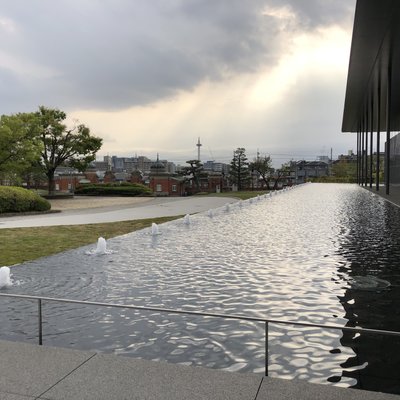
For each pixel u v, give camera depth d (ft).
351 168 322.96
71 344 15.92
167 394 10.68
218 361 14.33
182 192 238.68
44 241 44.14
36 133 131.34
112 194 182.91
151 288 23.85
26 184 257.34
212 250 35.73
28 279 26.37
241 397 10.52
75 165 165.27
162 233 47.06
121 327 17.52
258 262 30.35
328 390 10.84
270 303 20.67
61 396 10.61
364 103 124.57
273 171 290.56
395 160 144.36
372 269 27.48
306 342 15.70
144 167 555.69
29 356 13.07
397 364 13.92
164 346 15.60
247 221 58.29
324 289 22.91
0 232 51.60
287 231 46.70
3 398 10.52
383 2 51.31
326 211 70.03
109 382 11.35
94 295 22.71
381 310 19.43
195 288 23.66
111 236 47.91
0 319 18.60
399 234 42.65
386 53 72.74
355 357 14.47
